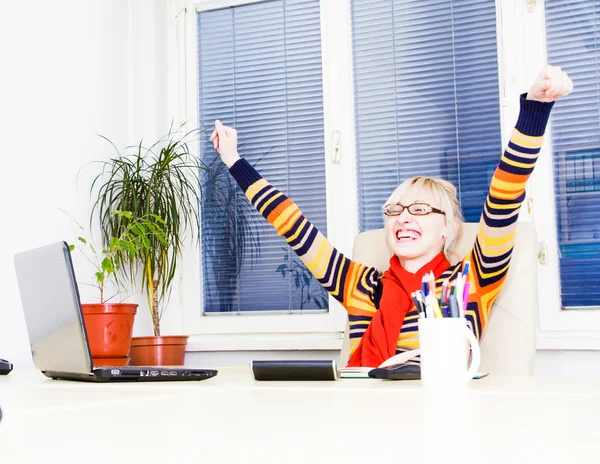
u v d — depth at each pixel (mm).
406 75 2904
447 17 2867
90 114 2768
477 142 2783
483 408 700
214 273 3084
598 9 2654
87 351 1113
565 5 2693
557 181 2637
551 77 1390
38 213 2432
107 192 2787
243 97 3146
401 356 1317
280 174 3047
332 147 2934
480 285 1799
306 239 1997
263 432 539
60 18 2619
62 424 604
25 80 2418
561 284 2598
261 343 2895
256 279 3023
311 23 3070
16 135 2357
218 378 1249
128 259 2830
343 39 2980
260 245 3033
